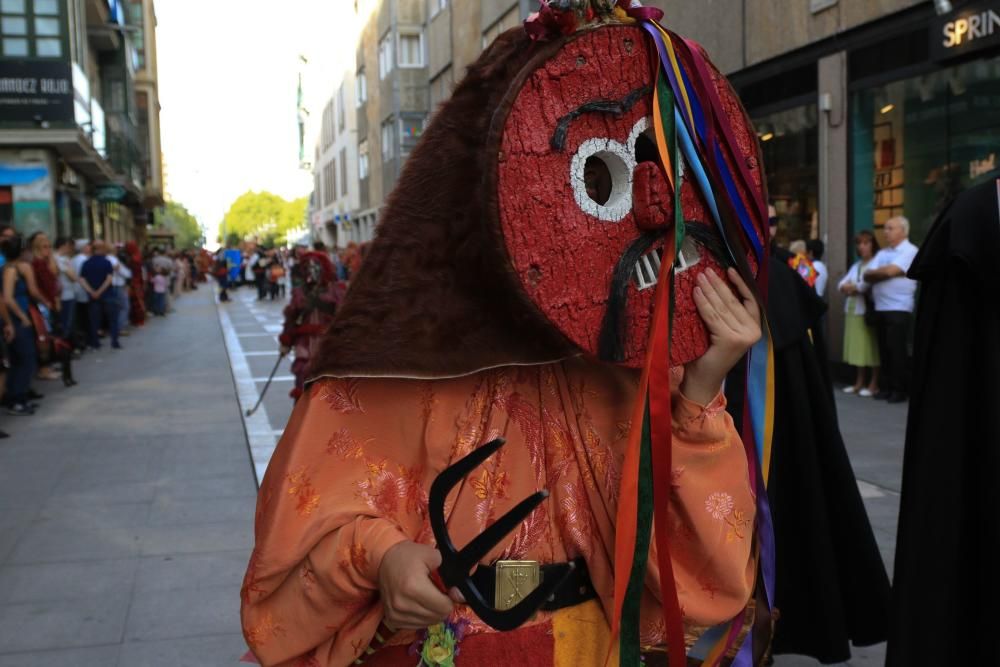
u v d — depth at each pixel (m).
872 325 9.13
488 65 1.39
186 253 44.47
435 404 1.47
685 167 1.43
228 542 5.09
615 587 1.39
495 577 1.46
